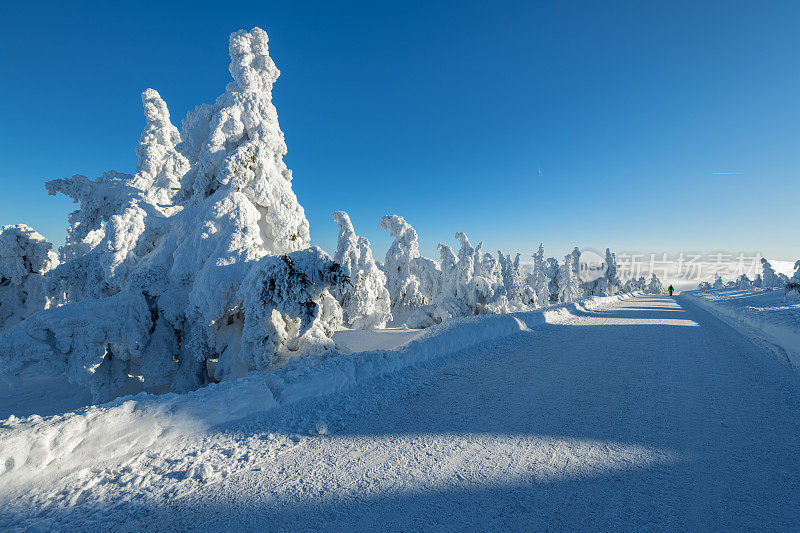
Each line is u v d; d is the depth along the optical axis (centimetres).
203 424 496
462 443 469
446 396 664
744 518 310
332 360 737
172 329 1070
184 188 1513
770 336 1173
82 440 421
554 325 1633
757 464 403
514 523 310
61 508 336
